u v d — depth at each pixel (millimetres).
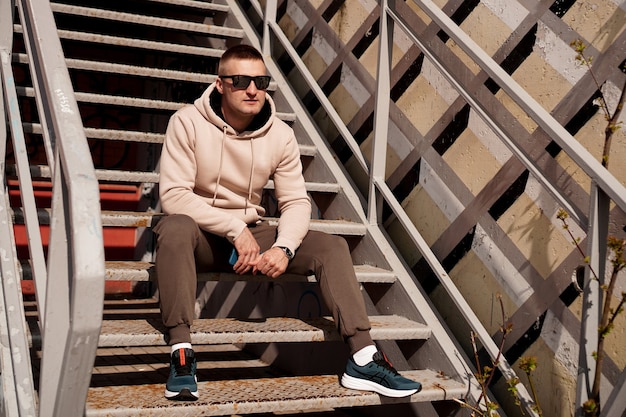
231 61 2889
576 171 2832
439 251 3506
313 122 4312
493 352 2979
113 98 3863
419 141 3689
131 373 4191
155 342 2609
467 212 3357
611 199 2455
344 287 2789
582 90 2852
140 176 3443
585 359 2422
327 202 3939
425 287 3494
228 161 2938
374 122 3660
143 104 3943
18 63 3965
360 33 4156
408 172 3754
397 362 3355
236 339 2723
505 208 3152
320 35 4559
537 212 2998
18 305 2688
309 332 2850
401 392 2719
